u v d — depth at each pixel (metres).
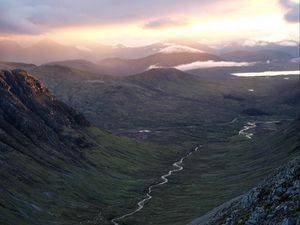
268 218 65.56
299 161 72.19
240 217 74.75
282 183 70.88
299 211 60.47
